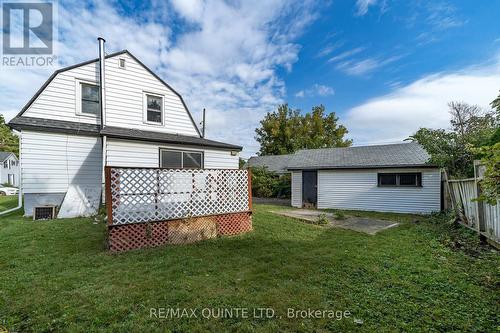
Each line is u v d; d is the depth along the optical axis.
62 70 8.45
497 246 4.57
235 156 10.77
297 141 27.91
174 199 5.23
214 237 5.54
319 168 12.63
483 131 8.84
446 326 2.28
